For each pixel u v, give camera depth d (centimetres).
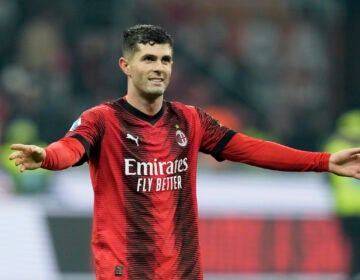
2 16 6638
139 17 6825
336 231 4116
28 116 5991
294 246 4084
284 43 6962
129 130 1930
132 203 1916
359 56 6575
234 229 4072
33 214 3972
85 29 6662
